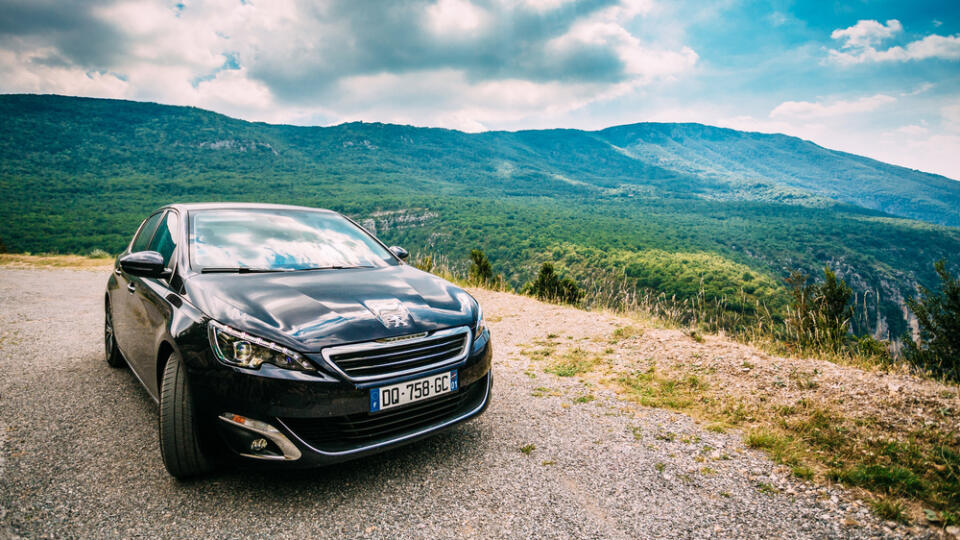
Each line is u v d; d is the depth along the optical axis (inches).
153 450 112.9
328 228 152.3
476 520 88.1
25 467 103.6
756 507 93.3
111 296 168.2
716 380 165.6
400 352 97.1
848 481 101.3
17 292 356.5
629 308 295.9
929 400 132.4
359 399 91.6
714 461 112.3
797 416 135.0
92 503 90.8
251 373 87.5
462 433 126.4
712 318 246.2
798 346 203.5
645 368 184.9
